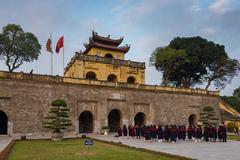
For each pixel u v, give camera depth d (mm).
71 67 56375
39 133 38531
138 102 47344
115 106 45281
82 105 42500
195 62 63281
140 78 57812
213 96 55594
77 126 41469
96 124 43250
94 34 57781
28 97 38625
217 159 16719
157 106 48938
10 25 53844
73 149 21391
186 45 65250
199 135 31766
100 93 44281
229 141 32031
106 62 54719
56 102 31844
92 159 15906
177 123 50188
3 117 40594
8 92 37438
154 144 27266
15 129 37125
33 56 56219
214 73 67125
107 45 59625
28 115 38250
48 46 45688
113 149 21609
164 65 63812
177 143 28750
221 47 66688
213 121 54375
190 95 52719
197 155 18672
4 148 21578
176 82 68875
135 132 35594
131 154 18438
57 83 40969
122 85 46375
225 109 68812
